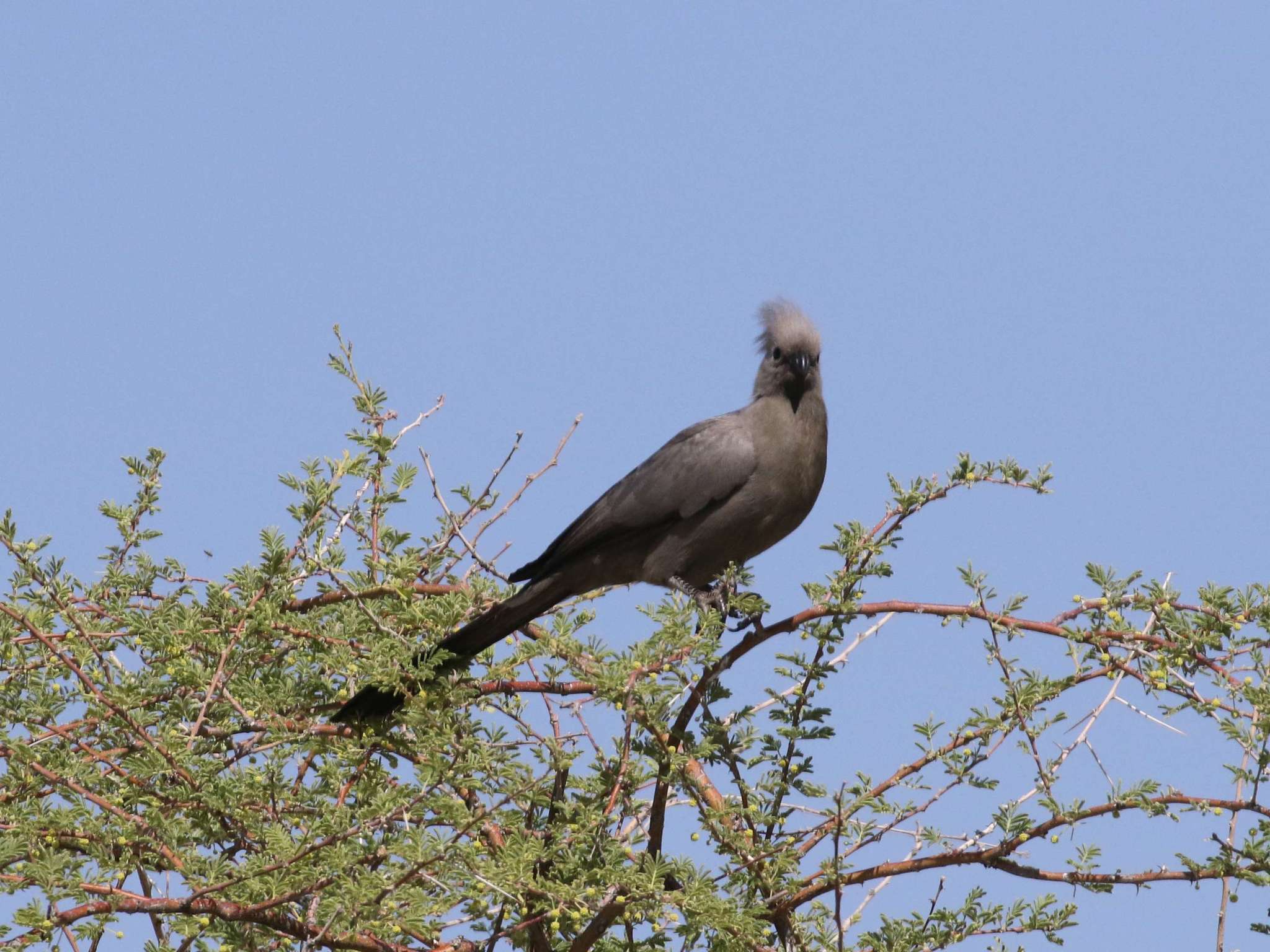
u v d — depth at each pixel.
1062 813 9.66
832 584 10.46
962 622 10.34
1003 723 9.85
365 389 12.88
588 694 11.38
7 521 10.92
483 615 12.03
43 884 8.62
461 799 10.27
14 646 10.82
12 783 10.00
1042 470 10.45
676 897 9.24
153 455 12.77
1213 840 9.52
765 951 9.93
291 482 11.80
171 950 9.03
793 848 10.06
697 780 10.68
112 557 12.60
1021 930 9.83
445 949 10.26
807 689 10.77
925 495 10.70
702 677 10.68
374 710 10.88
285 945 9.48
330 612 11.88
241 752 11.01
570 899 9.14
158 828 9.51
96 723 10.73
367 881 8.73
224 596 11.16
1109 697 9.73
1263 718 9.22
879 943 10.02
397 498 12.52
